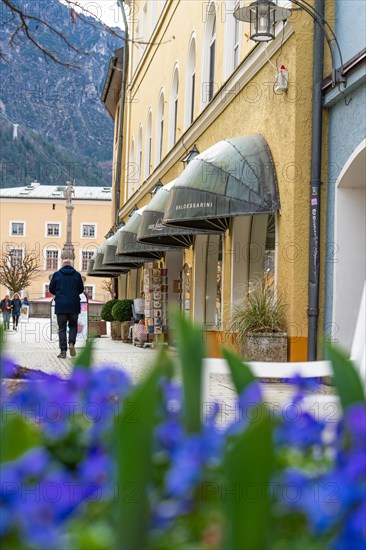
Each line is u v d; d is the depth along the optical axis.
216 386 7.47
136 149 31.72
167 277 21.14
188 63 21.17
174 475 1.13
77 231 76.88
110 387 1.65
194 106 19.94
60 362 13.12
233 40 16.45
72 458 1.57
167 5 24.28
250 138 12.55
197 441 1.23
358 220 10.93
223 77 16.58
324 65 11.20
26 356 14.81
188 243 18.45
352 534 0.98
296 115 11.30
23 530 0.99
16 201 77.31
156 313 20.34
